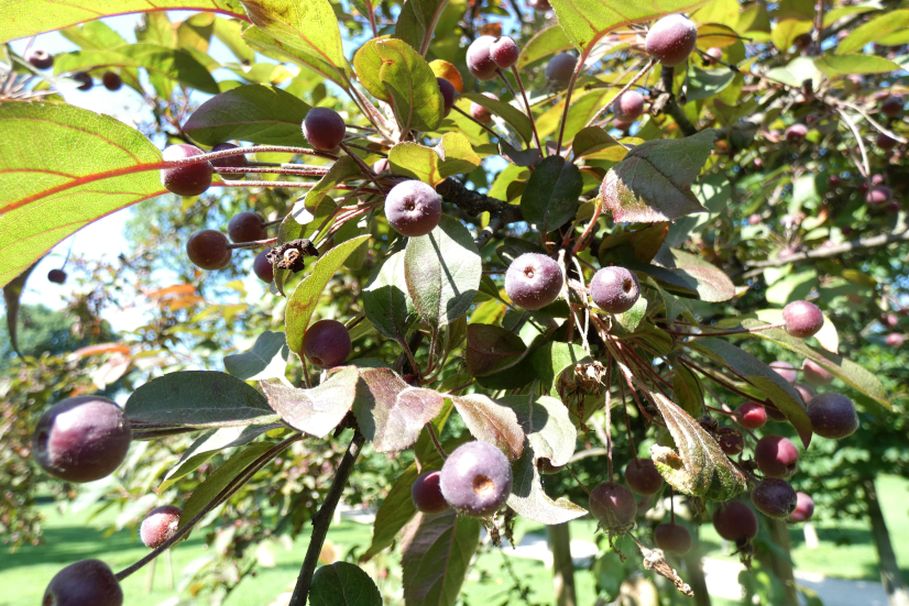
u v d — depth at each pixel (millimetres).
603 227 251
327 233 175
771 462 172
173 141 329
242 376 165
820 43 350
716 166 316
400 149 149
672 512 193
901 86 390
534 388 154
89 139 121
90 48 331
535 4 330
